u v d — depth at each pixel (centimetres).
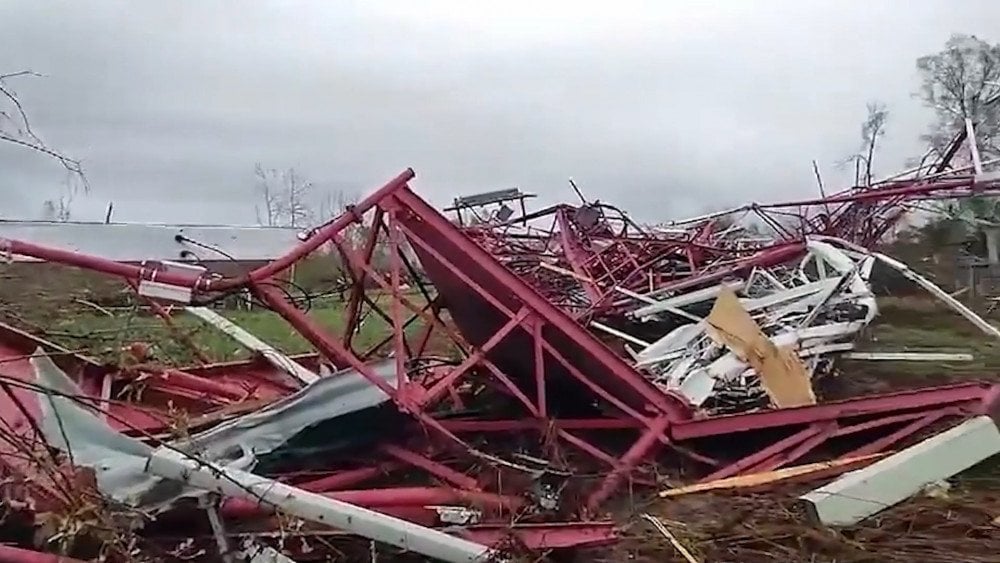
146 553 410
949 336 991
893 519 509
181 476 402
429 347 834
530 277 1037
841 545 472
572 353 591
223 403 648
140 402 618
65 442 407
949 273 1242
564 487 532
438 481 541
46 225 700
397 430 558
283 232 907
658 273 1100
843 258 898
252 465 492
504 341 609
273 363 732
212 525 414
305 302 765
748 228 1375
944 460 552
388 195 541
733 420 583
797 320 791
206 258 828
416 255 617
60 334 725
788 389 643
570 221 1162
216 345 858
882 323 1036
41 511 401
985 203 1296
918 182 1219
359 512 417
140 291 566
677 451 581
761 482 548
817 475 557
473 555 427
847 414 599
